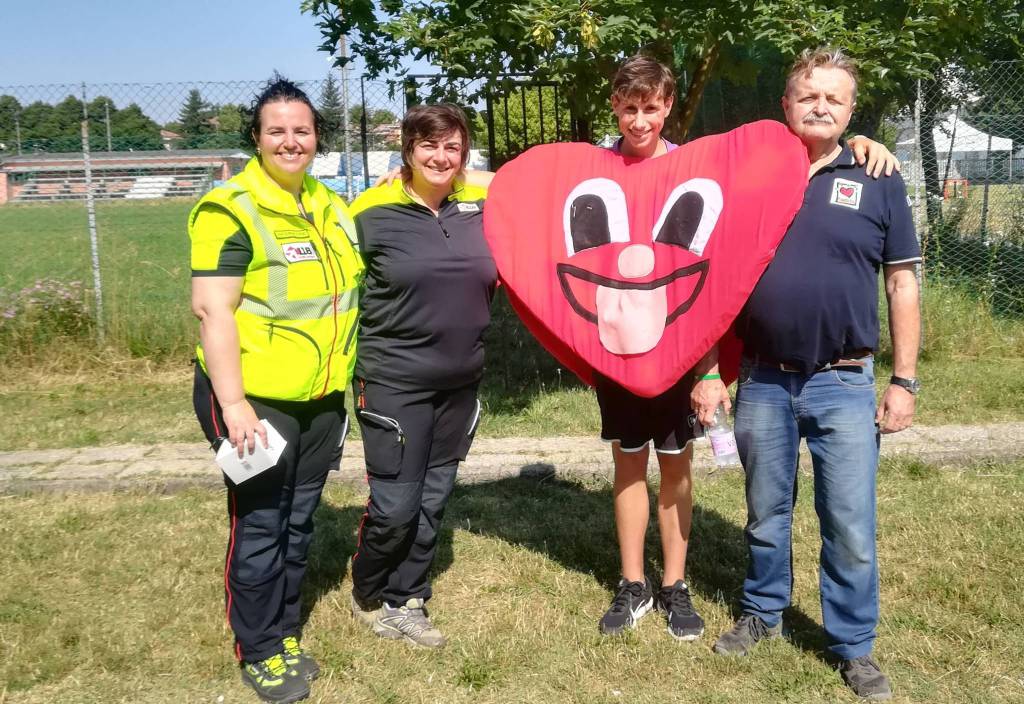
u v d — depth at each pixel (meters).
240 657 3.55
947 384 7.66
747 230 3.34
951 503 5.12
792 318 3.27
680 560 3.95
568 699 3.42
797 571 4.41
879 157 3.27
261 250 3.19
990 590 4.10
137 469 5.92
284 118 3.19
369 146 9.52
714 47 7.61
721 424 3.57
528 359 8.70
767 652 3.64
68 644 3.81
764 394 3.43
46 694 3.47
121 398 7.81
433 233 3.61
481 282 3.68
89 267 10.52
